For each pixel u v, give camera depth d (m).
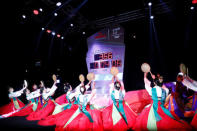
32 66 8.80
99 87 7.98
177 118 3.44
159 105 3.54
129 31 7.62
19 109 6.70
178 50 6.61
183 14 6.23
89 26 8.06
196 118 3.17
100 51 8.20
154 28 7.04
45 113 5.33
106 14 7.42
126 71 7.80
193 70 6.18
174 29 6.67
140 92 6.23
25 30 7.54
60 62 9.60
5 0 5.86
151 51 7.23
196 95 4.06
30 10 6.65
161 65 7.01
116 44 7.78
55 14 6.99
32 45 8.35
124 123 3.56
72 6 6.82
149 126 3.28
